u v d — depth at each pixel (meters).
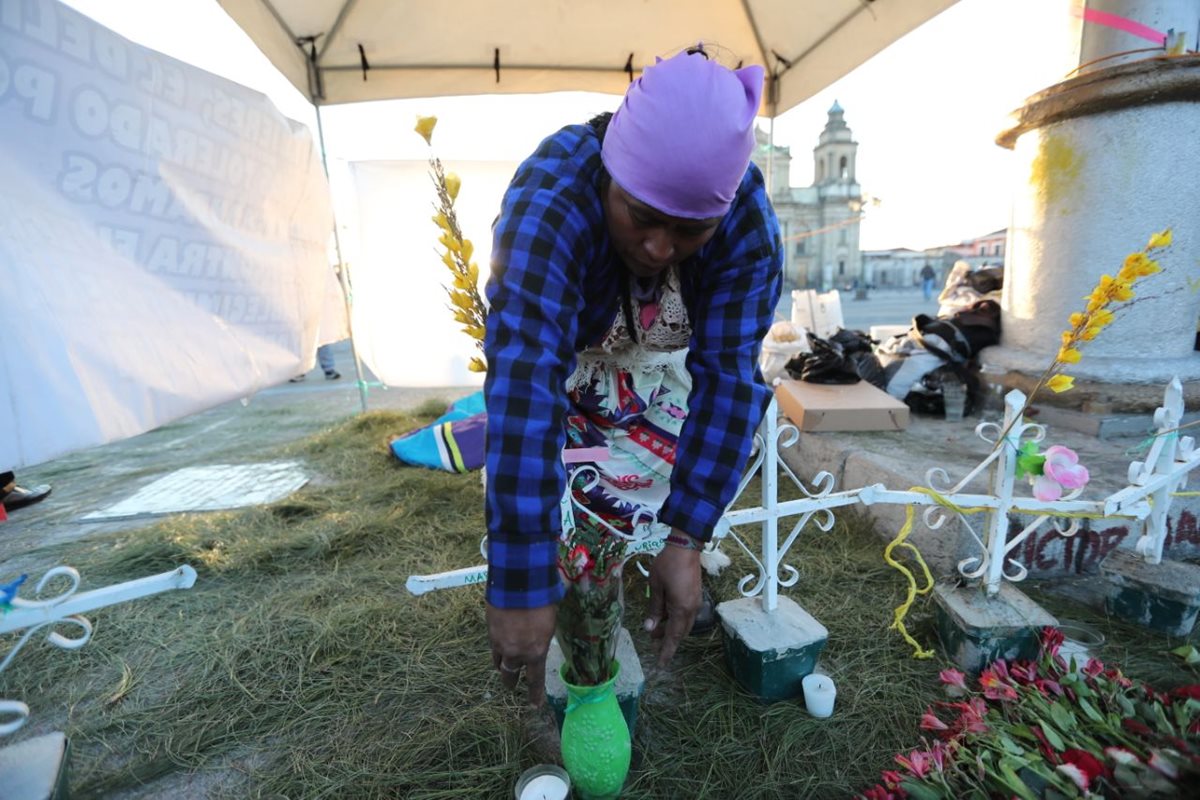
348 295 4.52
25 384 1.30
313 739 1.34
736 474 0.99
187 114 1.95
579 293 0.90
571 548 1.02
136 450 4.21
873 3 3.01
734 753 1.25
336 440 4.04
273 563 2.17
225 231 2.15
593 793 1.10
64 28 1.48
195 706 1.46
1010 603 1.43
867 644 1.55
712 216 0.77
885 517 2.11
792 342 3.95
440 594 1.90
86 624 1.04
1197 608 1.48
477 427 3.34
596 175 0.90
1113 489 1.82
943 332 2.97
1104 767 0.91
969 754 1.08
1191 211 2.32
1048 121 2.50
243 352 2.24
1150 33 2.26
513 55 3.74
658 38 3.71
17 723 1.01
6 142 1.33
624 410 1.31
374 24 3.46
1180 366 2.39
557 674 1.26
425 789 1.19
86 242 1.54
